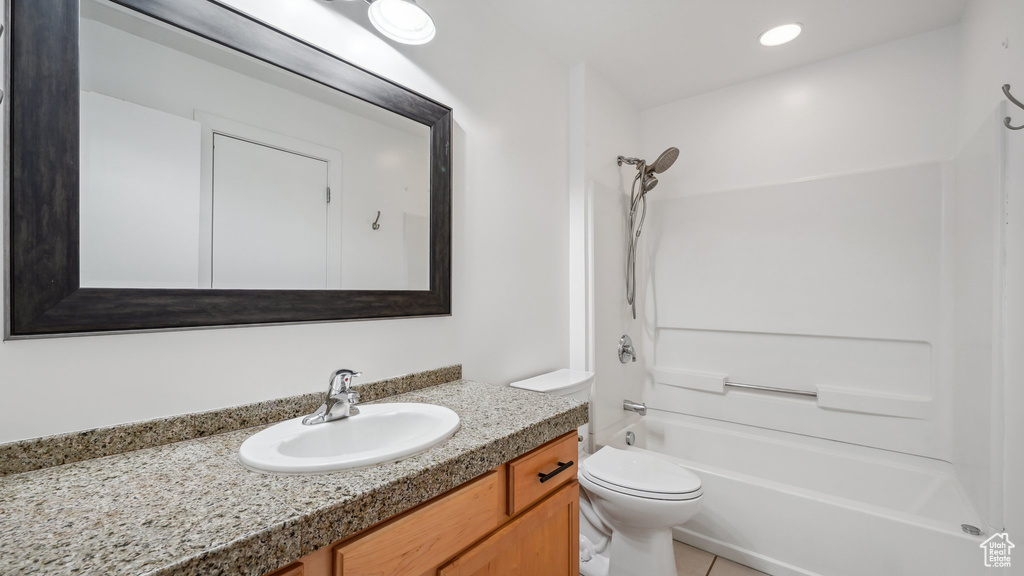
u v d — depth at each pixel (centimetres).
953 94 189
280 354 108
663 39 199
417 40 126
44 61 76
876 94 206
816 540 161
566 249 219
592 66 223
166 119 90
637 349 264
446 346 153
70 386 79
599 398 220
